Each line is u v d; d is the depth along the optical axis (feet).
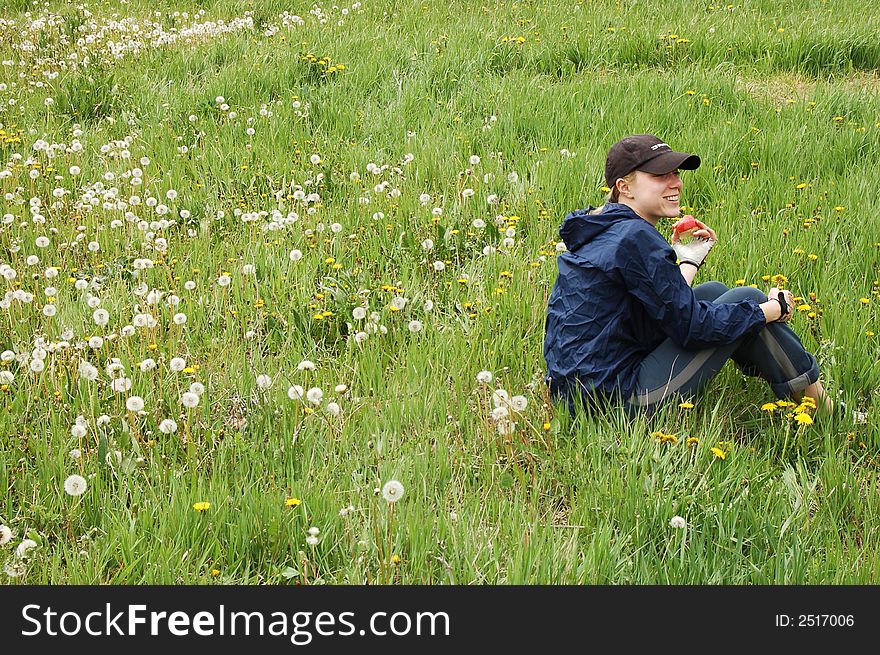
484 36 29.45
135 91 26.35
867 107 23.31
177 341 14.14
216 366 13.58
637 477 10.64
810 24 29.81
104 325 13.99
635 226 11.30
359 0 36.35
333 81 26.50
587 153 20.45
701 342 11.28
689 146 20.62
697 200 18.75
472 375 12.98
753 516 9.98
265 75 26.43
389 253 16.97
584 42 28.19
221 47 29.45
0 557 9.72
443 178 19.93
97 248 16.46
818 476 10.84
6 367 13.35
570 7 33.65
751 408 12.37
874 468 11.35
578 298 11.62
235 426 12.22
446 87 26.03
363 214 18.42
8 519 10.41
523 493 10.71
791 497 10.60
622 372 11.66
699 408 12.13
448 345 13.60
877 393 12.46
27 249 17.25
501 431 11.34
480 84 25.98
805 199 18.19
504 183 19.25
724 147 20.42
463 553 9.73
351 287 15.23
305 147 22.21
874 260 15.76
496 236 17.21
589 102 23.66
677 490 10.49
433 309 15.01
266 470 11.12
